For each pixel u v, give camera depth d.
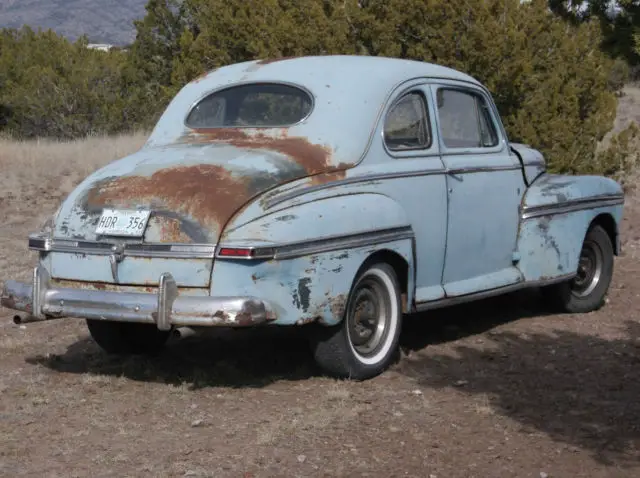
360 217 5.48
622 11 23.16
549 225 7.14
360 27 12.30
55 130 23.47
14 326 7.18
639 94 23.12
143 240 5.14
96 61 25.86
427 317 7.50
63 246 5.39
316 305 5.21
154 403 5.22
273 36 12.76
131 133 22.50
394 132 6.06
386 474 4.23
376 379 5.73
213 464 4.30
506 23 12.36
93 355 6.34
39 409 5.10
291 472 4.22
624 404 5.30
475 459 4.45
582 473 4.31
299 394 5.39
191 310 4.92
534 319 7.45
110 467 4.27
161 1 24.19
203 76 6.55
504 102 12.33
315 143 5.68
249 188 5.19
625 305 7.98
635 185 13.46
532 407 5.24
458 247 6.46
